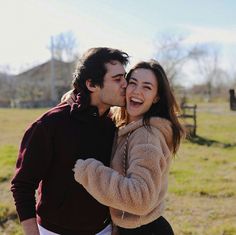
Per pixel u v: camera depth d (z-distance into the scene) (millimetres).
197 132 21516
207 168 12062
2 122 29781
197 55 64062
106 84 2836
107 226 3031
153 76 2922
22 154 2797
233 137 19609
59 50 67188
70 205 2820
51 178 2824
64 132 2770
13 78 72312
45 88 71875
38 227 2830
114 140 2967
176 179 10562
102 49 2863
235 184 9953
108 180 2570
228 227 7004
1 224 7113
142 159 2650
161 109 2998
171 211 7941
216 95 75000
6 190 9320
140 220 2879
